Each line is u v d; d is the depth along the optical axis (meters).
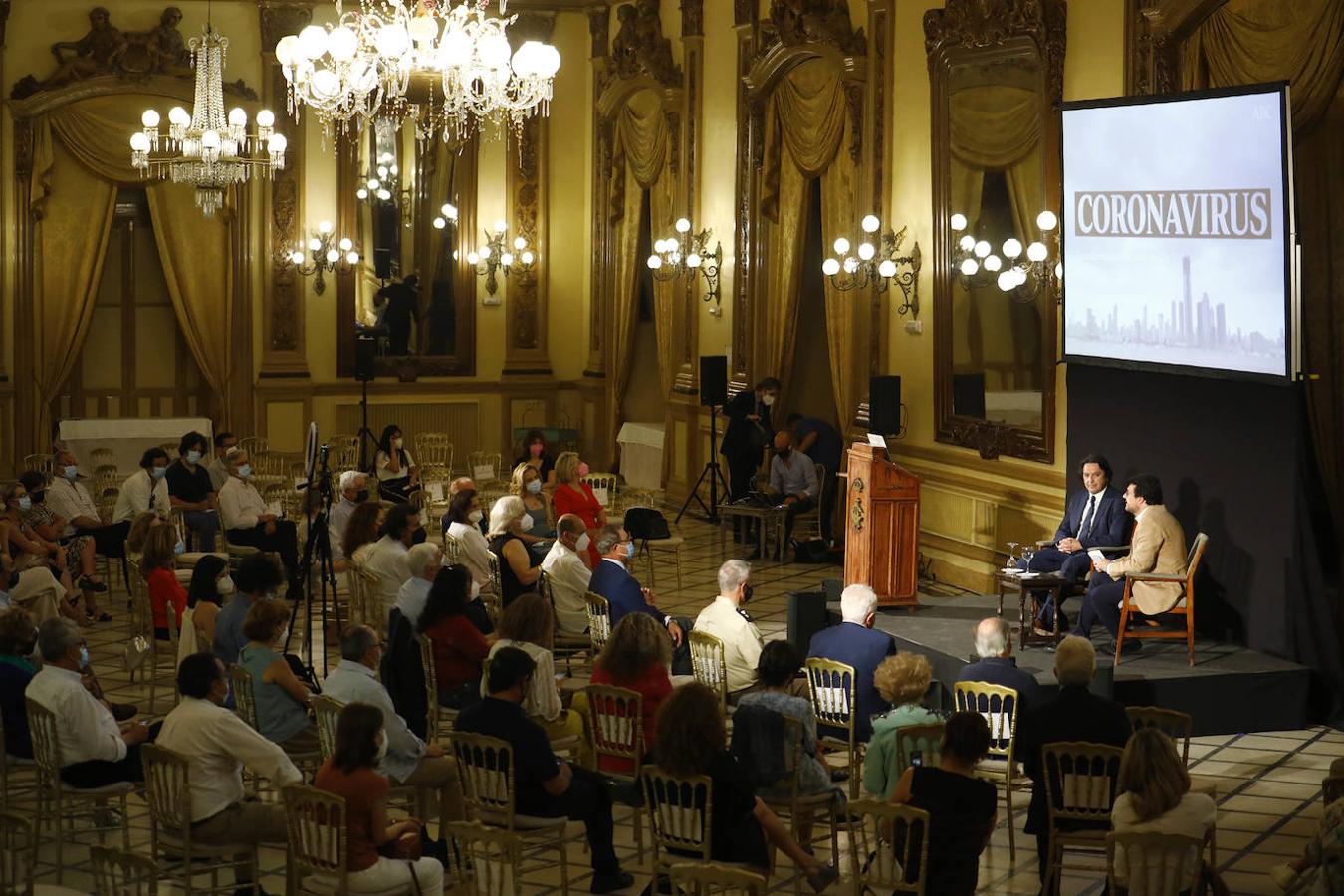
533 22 18.89
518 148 18.95
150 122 13.15
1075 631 9.52
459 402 19.11
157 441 17.73
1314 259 8.88
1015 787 7.10
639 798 6.71
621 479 18.30
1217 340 8.96
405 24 9.69
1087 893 6.43
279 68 17.97
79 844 6.96
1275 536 8.99
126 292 18.19
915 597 10.23
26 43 17.25
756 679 8.47
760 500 14.16
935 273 12.45
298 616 11.61
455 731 6.22
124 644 10.94
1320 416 8.90
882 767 6.44
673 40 16.86
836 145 13.81
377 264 18.69
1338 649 8.88
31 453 17.55
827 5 13.85
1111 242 9.81
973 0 11.72
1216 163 8.88
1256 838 7.04
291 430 18.44
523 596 7.45
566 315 19.45
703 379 15.15
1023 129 11.25
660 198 17.12
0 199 17.20
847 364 13.73
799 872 6.23
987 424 11.89
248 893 6.25
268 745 6.03
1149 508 9.05
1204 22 9.56
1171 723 6.84
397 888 5.58
